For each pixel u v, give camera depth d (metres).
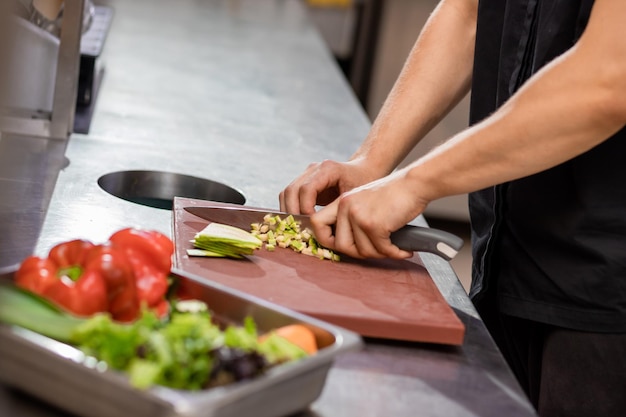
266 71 3.11
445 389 1.06
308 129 2.39
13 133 1.82
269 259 1.30
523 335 1.54
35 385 0.86
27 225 1.34
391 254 1.30
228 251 1.28
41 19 1.72
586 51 1.12
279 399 0.87
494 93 1.56
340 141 2.33
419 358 1.13
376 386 1.04
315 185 1.48
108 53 2.96
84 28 2.10
